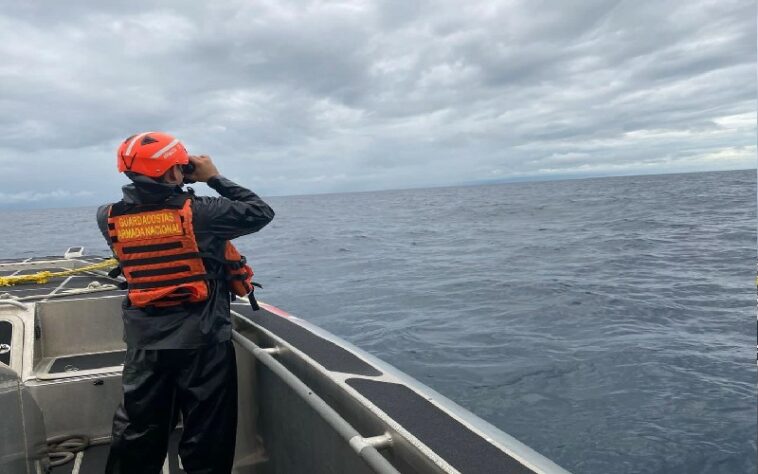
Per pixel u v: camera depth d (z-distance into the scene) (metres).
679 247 19.94
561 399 5.79
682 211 36.31
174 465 2.88
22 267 5.48
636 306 10.48
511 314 10.21
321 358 2.06
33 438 2.21
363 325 9.84
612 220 33.06
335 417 1.59
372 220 48.19
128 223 2.03
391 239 29.81
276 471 2.41
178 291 2.04
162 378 2.16
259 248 27.39
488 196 91.50
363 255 22.52
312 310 11.47
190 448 2.20
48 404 3.10
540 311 10.33
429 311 10.84
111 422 3.18
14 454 1.79
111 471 2.30
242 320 2.82
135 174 2.00
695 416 5.24
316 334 2.44
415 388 1.75
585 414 5.39
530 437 4.96
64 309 3.56
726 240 21.47
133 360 2.16
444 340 8.47
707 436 4.84
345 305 11.91
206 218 2.04
